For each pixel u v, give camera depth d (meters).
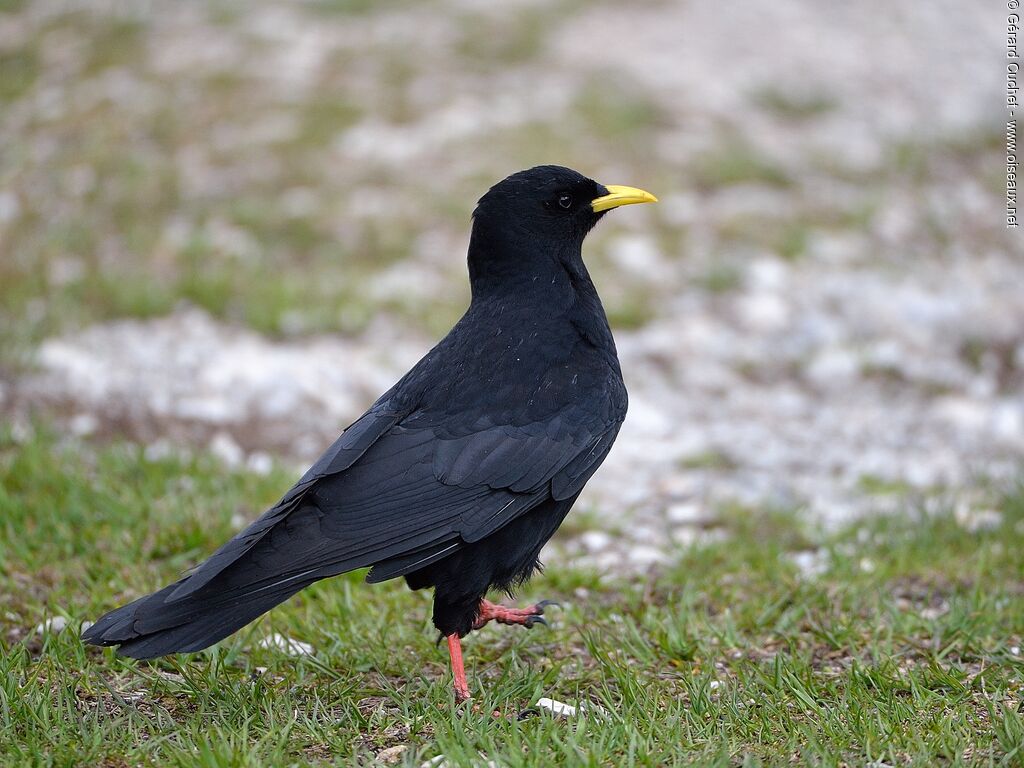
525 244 8.00
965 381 15.45
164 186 18.67
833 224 18.64
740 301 16.69
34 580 8.77
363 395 14.26
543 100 21.33
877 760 6.20
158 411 13.34
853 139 21.42
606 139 19.97
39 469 10.56
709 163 19.48
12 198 18.39
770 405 14.80
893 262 17.89
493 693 7.13
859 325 16.45
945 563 9.70
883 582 9.26
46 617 8.05
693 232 18.02
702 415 14.50
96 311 15.43
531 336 7.73
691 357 15.57
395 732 6.71
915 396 15.10
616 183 18.62
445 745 6.26
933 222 18.95
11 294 15.45
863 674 7.33
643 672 7.65
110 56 22.94
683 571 9.63
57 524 9.55
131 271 16.36
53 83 22.11
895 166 20.55
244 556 6.44
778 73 23.84
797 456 13.51
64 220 17.67
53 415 12.84
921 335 16.34
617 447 13.59
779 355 15.79
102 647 7.68
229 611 6.23
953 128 22.19
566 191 8.05
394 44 23.77
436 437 7.17
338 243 17.34
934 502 11.85
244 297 15.94
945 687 7.24
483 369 7.49
